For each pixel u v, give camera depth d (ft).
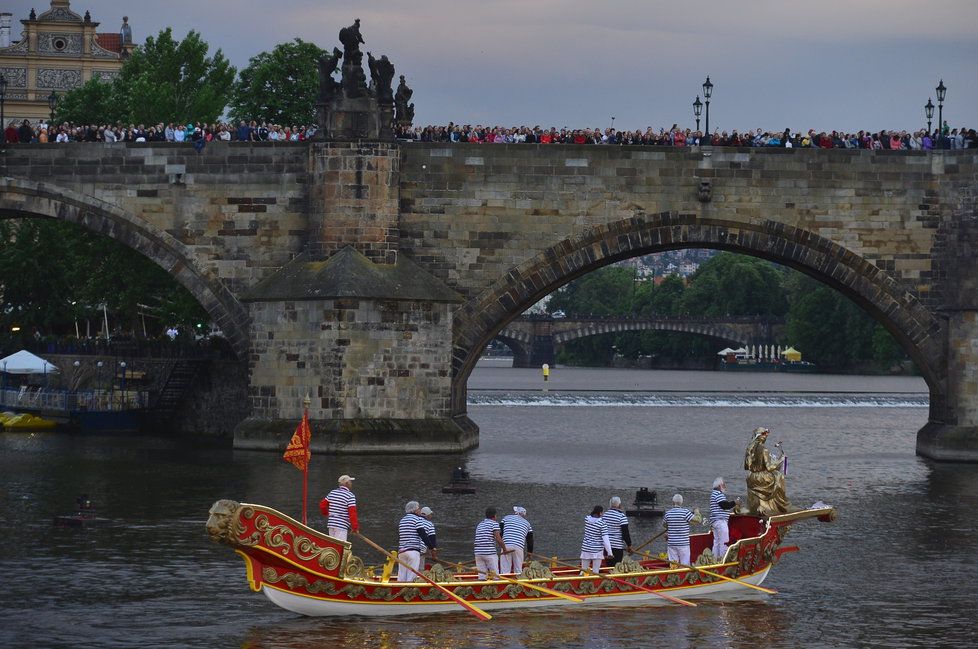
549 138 616.39
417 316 573.33
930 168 597.52
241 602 315.78
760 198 596.29
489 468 539.29
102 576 338.95
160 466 529.86
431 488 474.90
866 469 564.71
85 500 410.52
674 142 611.47
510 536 318.65
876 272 598.75
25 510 427.33
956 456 591.78
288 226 591.78
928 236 599.16
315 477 496.64
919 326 600.39
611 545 326.85
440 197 589.32
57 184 599.16
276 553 290.15
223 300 593.83
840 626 304.50
